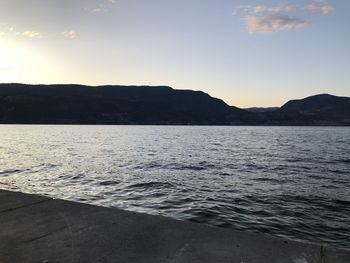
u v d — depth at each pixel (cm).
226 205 1225
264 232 910
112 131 12212
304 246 265
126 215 350
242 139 7481
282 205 1237
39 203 396
